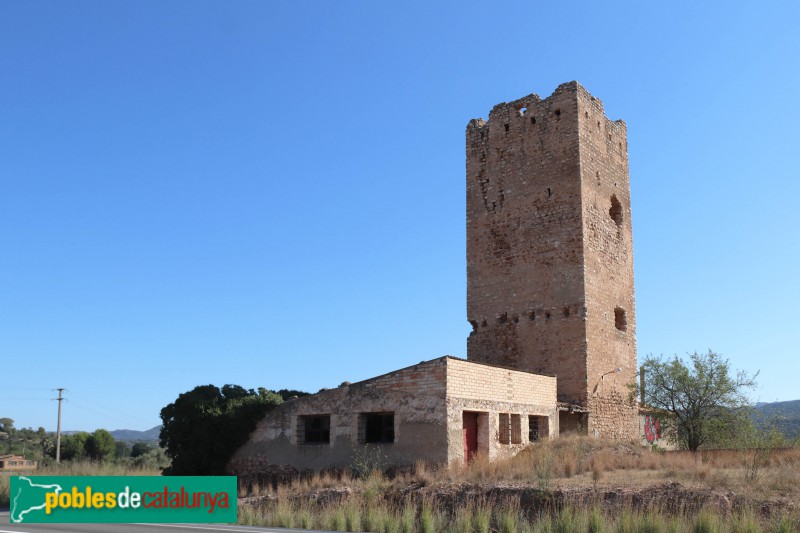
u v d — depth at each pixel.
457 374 30.56
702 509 19.83
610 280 42.06
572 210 40.28
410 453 30.20
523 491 24.02
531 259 41.25
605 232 42.34
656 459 28.62
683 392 40.97
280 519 23.25
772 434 30.38
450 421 29.66
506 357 41.06
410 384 30.91
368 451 31.34
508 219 42.53
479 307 42.62
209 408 35.50
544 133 42.16
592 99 43.03
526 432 34.59
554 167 41.38
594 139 42.59
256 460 34.47
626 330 43.19
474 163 44.59
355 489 27.44
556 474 26.91
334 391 33.03
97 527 20.38
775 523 18.72
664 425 42.47
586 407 37.97
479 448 31.64
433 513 23.28
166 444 36.72
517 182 42.62
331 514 23.14
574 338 38.91
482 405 31.69
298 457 33.28
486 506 23.28
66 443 103.62
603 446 33.28
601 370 39.69
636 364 43.72
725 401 40.19
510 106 43.84
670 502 21.62
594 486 23.69
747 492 21.56
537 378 36.19
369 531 21.58
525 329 40.66
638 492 22.56
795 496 20.98
